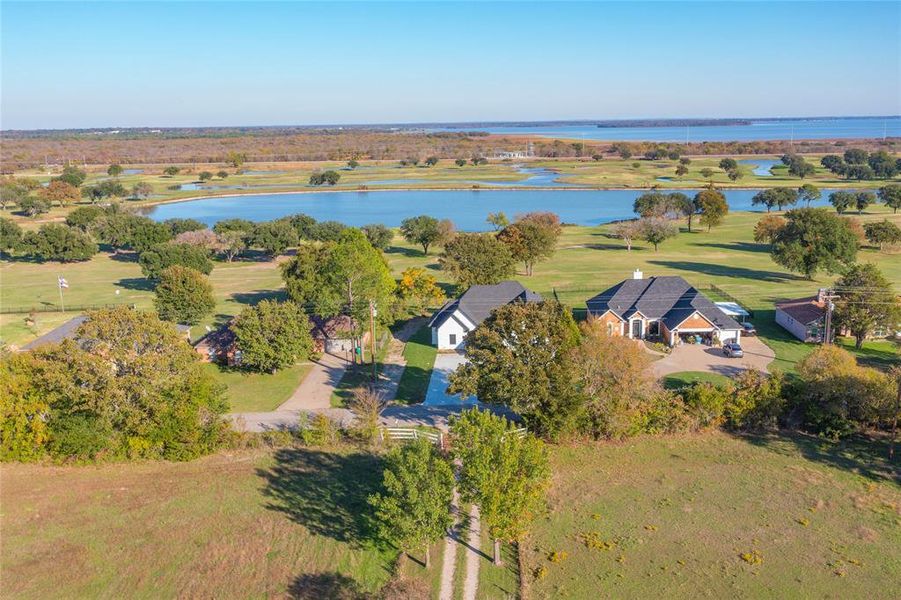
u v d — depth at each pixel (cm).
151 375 4347
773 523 3659
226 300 8919
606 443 4634
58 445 4316
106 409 4231
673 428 4725
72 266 11494
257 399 5519
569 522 3694
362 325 6419
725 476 4169
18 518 3744
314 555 3409
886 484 4047
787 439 4659
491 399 4578
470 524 3697
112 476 4234
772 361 6197
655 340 6875
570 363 4553
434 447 3909
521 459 3341
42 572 3288
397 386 5766
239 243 11719
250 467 4334
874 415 4634
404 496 3303
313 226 12612
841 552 3400
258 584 3192
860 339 6544
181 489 4062
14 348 6431
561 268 10619
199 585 3189
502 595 3116
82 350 4416
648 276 9881
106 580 3234
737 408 4759
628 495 3962
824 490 3988
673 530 3606
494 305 6981
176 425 4394
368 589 3159
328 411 5253
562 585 3180
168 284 7100
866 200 15188
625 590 3145
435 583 3195
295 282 7044
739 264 10744
